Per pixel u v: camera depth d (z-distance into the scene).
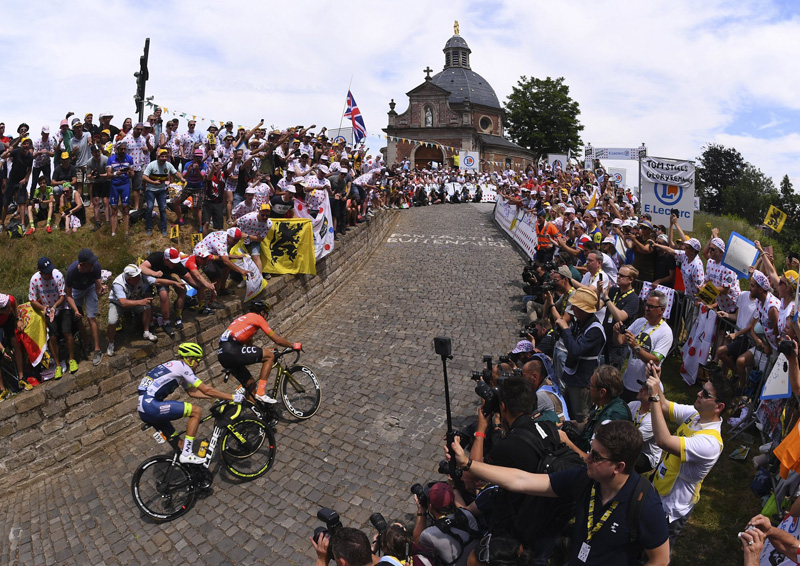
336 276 12.91
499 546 3.07
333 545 3.42
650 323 5.74
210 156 12.92
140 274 7.77
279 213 10.98
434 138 48.78
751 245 7.15
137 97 14.00
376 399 7.91
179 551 5.41
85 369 7.46
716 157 49.84
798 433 3.66
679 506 3.92
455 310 11.39
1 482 6.70
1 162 11.81
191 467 6.00
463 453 3.35
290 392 7.85
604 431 2.78
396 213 23.02
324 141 16.88
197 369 8.77
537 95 59.56
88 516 6.13
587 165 28.22
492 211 25.66
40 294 7.23
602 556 2.81
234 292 9.98
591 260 7.45
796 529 3.50
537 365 5.05
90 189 11.74
